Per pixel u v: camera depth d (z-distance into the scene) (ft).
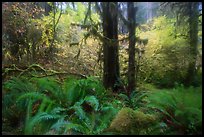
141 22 38.24
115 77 29.96
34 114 21.03
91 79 25.75
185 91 19.17
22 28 35.45
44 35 40.29
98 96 25.08
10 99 21.79
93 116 19.71
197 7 28.43
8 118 20.72
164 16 36.17
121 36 38.73
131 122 18.08
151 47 35.94
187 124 17.56
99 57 31.45
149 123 18.03
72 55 44.27
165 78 32.37
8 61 33.99
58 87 23.32
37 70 31.86
